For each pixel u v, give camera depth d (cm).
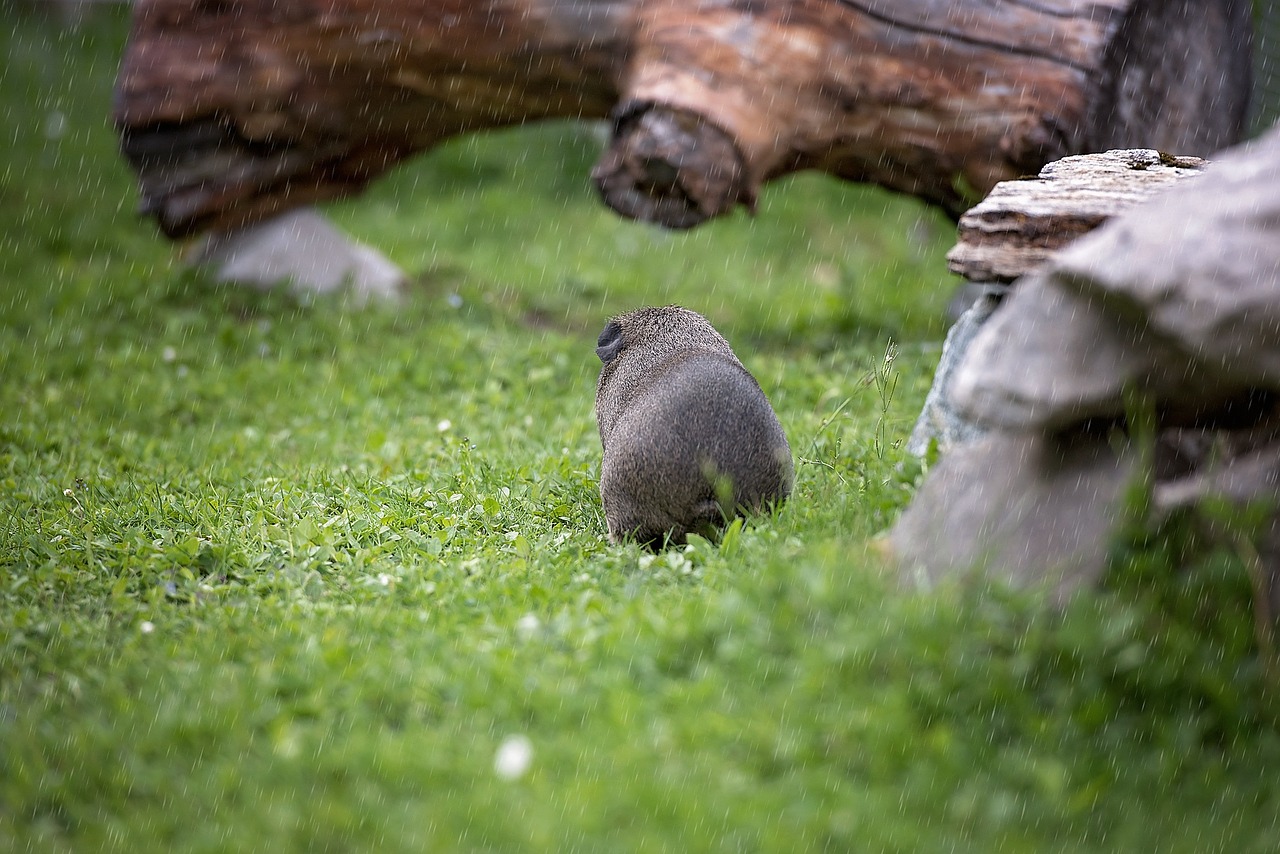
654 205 1480
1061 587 743
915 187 1535
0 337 1830
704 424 992
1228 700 694
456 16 1581
